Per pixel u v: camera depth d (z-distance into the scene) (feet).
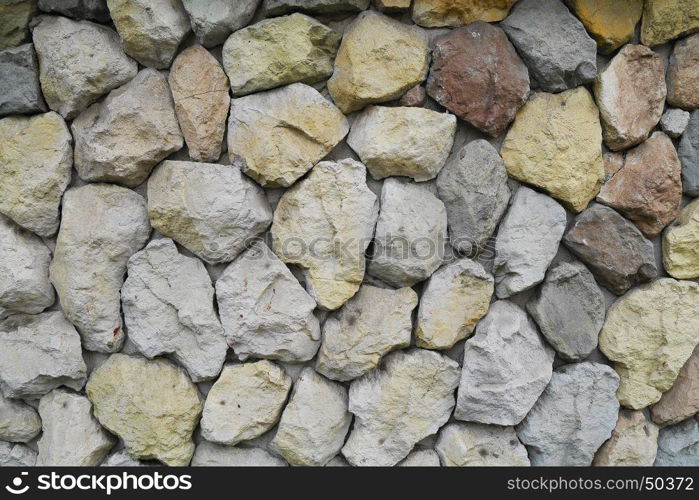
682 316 5.66
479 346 5.45
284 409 5.56
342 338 5.45
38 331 5.50
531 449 5.69
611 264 5.52
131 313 5.45
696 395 5.77
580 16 5.34
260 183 5.38
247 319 5.39
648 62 5.51
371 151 5.27
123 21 5.18
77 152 5.38
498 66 5.27
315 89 5.36
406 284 5.49
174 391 5.48
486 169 5.36
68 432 5.51
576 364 5.65
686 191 5.65
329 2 5.19
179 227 5.34
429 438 5.71
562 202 5.49
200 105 5.30
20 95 5.33
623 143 5.51
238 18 5.22
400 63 5.26
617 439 5.73
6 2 5.22
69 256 5.34
